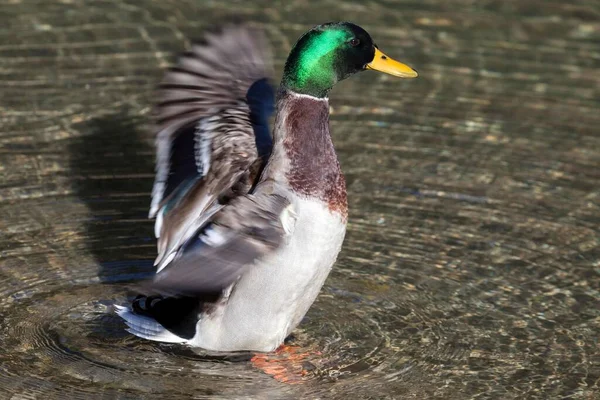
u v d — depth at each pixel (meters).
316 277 8.18
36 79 13.51
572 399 8.38
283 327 8.38
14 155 11.92
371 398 8.37
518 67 14.38
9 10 15.17
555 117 13.22
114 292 9.70
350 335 9.19
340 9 15.63
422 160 12.21
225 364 8.72
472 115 13.23
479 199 11.42
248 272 8.02
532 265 10.29
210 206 8.16
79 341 8.99
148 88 13.41
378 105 13.43
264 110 8.91
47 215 10.86
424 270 10.19
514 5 16.06
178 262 7.41
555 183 11.77
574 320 9.45
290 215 7.91
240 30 9.41
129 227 10.74
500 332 9.27
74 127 12.56
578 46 14.98
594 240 10.71
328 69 8.34
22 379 8.46
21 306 9.43
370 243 10.59
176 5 15.49
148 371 8.63
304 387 8.48
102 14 15.19
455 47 14.80
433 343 9.09
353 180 11.76
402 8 15.79
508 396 8.41
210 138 8.55
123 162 11.91
